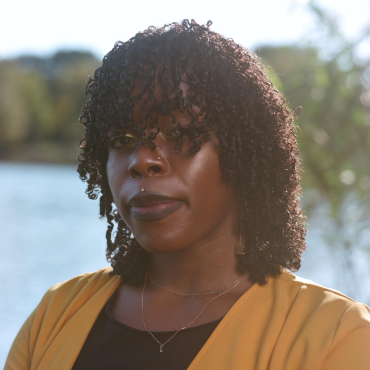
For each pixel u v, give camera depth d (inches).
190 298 43.4
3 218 542.6
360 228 127.5
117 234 50.3
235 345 39.5
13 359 49.9
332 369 37.0
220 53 42.4
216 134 40.8
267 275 43.7
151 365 40.6
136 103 40.5
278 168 44.9
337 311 39.4
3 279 284.0
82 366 43.3
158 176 39.2
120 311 45.8
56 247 390.3
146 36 42.9
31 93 1212.5
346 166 123.0
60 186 893.2
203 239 43.1
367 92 121.0
